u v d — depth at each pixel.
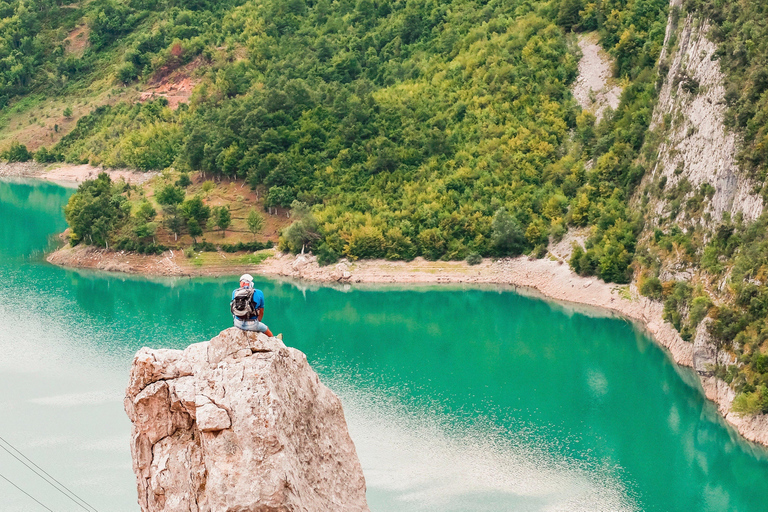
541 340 136.50
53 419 98.19
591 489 84.56
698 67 146.50
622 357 127.00
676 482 86.56
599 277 155.88
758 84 121.12
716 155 131.25
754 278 104.94
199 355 24.09
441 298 160.88
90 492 80.75
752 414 95.38
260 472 21.95
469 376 119.00
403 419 101.94
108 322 141.25
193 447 23.25
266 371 23.36
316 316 150.38
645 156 163.38
